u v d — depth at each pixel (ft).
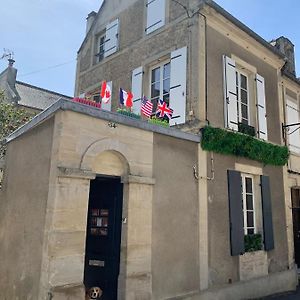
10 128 32.07
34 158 16.56
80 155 14.73
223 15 24.30
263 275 24.43
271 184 27.55
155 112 25.70
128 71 28.58
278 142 29.71
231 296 21.13
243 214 24.58
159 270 17.20
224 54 24.95
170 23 25.35
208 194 21.21
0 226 19.22
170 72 24.31
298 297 24.48
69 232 13.78
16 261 16.07
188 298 18.33
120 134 16.52
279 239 27.14
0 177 25.38
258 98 27.63
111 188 17.71
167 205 18.37
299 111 34.50
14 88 56.54
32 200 15.78
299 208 32.04
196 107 22.00
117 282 16.08
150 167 17.74
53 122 15.29
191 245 19.29
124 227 16.16
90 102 17.38
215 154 22.45
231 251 21.76
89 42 35.09
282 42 35.60
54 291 12.87
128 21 30.04
